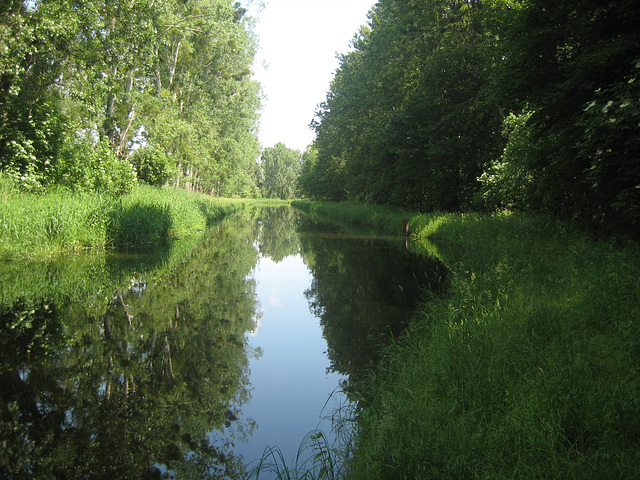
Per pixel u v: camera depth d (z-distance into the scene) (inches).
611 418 124.1
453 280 291.7
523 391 143.0
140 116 909.2
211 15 1029.2
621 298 209.9
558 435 119.6
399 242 687.1
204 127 1235.9
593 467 106.0
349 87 1246.3
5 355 206.8
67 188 613.0
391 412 142.9
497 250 403.5
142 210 610.5
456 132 834.8
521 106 453.4
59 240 483.5
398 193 1033.5
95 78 656.4
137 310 287.6
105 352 214.8
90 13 606.9
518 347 172.7
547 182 465.1
